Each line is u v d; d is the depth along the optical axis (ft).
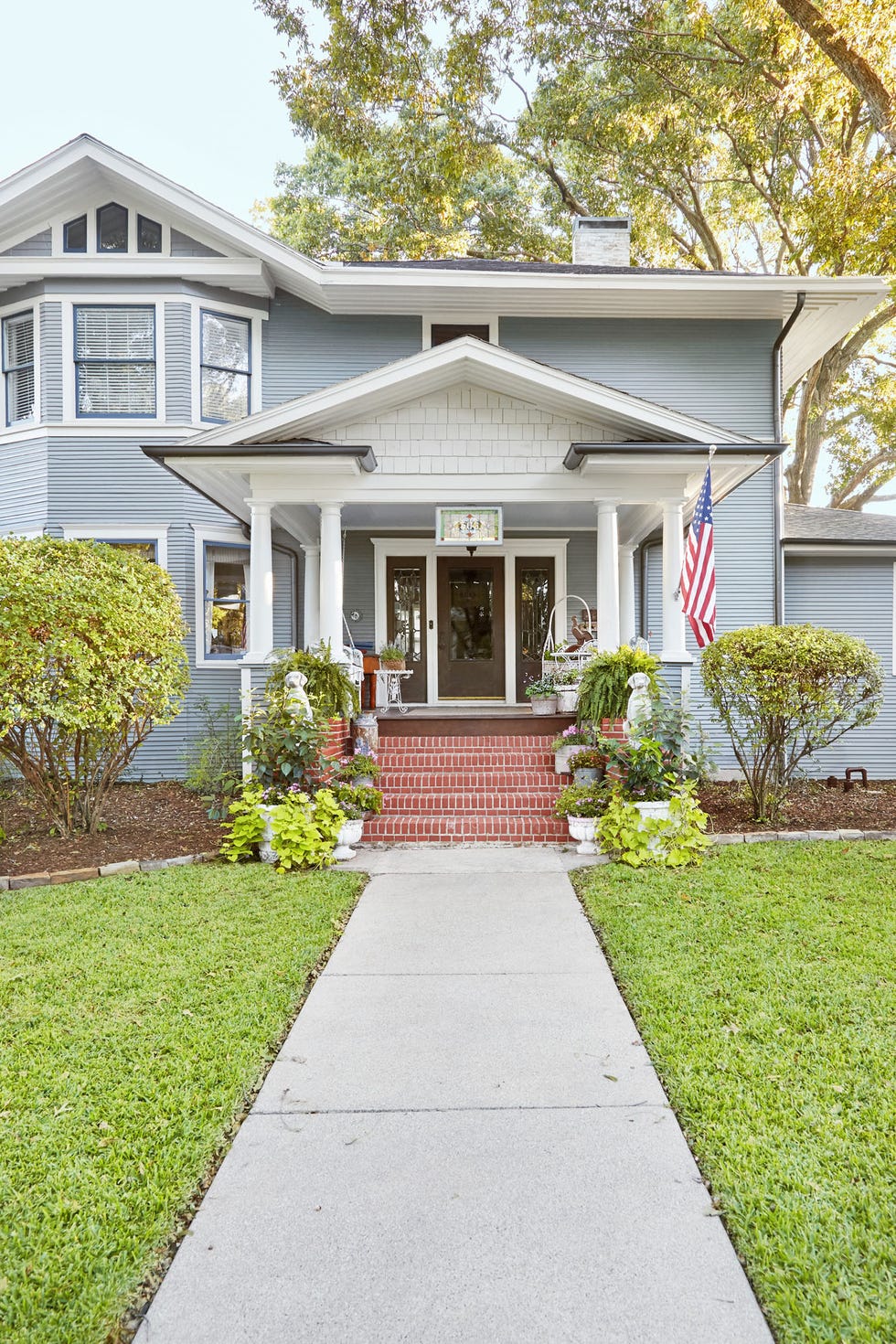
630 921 15.84
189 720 35.14
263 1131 9.18
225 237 34.63
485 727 28.55
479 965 14.12
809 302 36.11
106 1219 7.63
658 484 26.91
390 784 26.12
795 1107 9.32
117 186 34.99
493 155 55.52
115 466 35.27
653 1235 7.41
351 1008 12.41
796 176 54.65
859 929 15.14
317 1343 6.26
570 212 67.31
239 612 37.50
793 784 33.71
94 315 35.29
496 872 20.22
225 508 31.94
